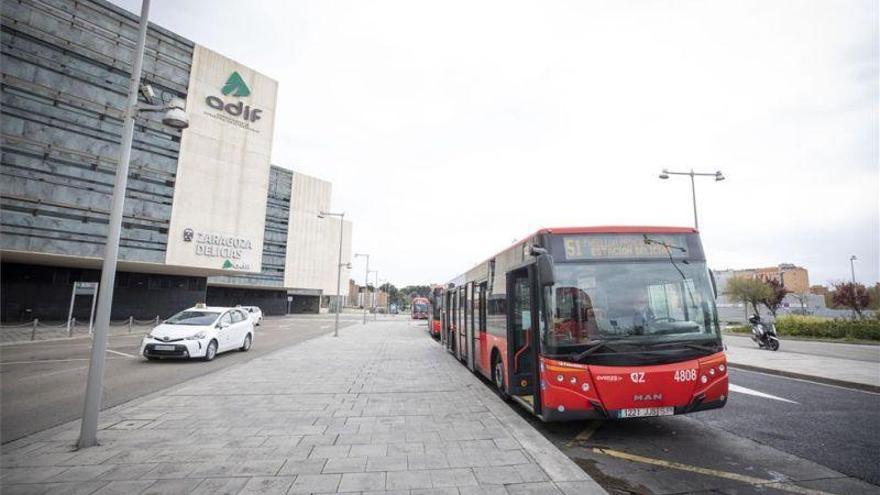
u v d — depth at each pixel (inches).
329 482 170.2
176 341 523.5
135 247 1210.0
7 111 989.2
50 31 1055.6
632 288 235.9
